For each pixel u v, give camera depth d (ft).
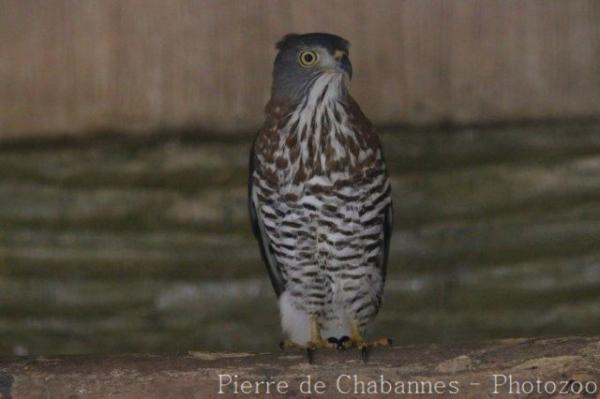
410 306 41.73
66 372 30.22
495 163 42.45
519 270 41.73
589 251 41.78
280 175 34.14
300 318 36.24
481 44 42.63
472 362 30.12
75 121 42.78
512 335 41.50
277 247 35.17
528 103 42.65
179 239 42.37
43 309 41.98
